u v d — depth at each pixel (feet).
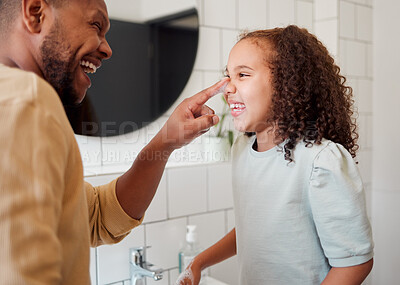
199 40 4.03
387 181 5.67
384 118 5.65
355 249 2.10
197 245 3.66
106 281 3.35
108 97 3.47
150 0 3.68
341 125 2.50
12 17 1.50
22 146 0.99
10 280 0.89
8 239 0.91
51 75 1.59
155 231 3.62
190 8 3.93
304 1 4.95
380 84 5.66
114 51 3.49
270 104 2.34
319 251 2.30
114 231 2.26
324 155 2.19
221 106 4.14
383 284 5.74
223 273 4.19
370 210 5.80
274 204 2.37
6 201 0.93
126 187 2.20
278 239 2.35
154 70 3.74
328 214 2.14
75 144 1.27
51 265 0.97
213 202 4.03
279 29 2.53
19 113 1.01
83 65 1.80
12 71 1.18
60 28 1.55
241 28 4.36
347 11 5.08
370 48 5.64
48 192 0.99
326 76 2.40
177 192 3.76
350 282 2.10
